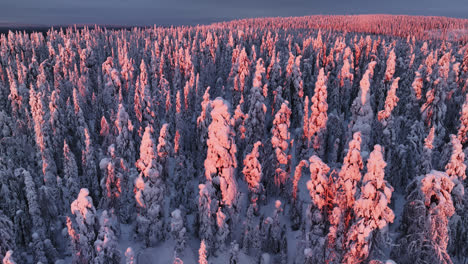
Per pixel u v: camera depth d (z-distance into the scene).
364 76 40.88
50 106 47.84
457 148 25.12
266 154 41.34
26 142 52.12
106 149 49.94
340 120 51.41
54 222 34.97
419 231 22.98
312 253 25.53
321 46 94.69
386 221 21.34
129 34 185.62
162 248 32.44
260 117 43.66
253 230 31.66
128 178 38.47
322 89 45.31
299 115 62.72
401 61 78.88
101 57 114.38
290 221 36.88
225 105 30.30
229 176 31.94
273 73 67.50
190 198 40.91
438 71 49.34
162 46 128.62
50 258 30.78
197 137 50.22
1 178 34.94
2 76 88.25
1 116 48.47
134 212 37.69
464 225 28.27
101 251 24.66
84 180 41.59
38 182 40.91
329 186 27.95
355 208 21.47
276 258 31.59
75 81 80.00
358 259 21.45
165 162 40.53
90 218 25.17
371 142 43.88
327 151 51.00
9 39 123.81
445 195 21.69
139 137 52.91
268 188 41.81
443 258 22.30
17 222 32.19
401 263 25.14
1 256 27.05
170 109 62.12
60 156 48.41
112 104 64.25
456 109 53.88
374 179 20.45
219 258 31.50
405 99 61.34
